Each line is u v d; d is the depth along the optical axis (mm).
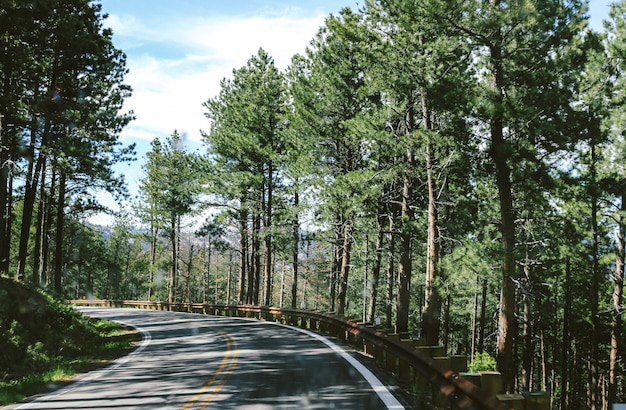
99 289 104750
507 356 15867
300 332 21609
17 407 9352
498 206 23109
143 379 11828
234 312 38312
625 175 21922
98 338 22453
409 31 16922
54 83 25469
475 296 36938
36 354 15719
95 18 27094
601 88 19922
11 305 18047
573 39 16188
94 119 27891
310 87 29047
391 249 29828
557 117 15938
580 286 33531
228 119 44406
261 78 40531
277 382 10508
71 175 34438
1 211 23781
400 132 22812
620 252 26047
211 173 42344
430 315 20438
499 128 16109
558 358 48656
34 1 22062
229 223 45562
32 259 65625
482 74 18578
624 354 34281
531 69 16078
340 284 30938
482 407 5855
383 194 24594
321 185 25656
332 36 27109
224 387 10234
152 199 58625
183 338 21359
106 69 26953
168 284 76688
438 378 7746
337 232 32625
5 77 23344
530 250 25953
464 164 17984
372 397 8688
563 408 32062
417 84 18203
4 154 24234
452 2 14523
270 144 38219
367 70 21281
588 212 23797
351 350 15188
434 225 20922
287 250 40062
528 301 28703
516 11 14383
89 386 11359
